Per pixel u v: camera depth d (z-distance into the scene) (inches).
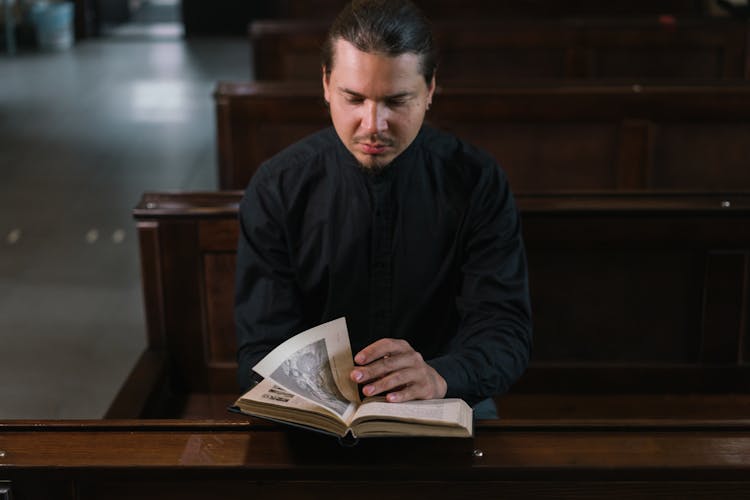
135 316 172.9
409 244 76.1
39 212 227.6
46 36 446.0
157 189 246.8
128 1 536.1
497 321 73.8
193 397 114.4
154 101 346.3
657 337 115.0
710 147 170.7
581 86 167.9
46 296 180.9
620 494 62.4
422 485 62.4
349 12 65.0
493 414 82.5
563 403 115.4
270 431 64.8
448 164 75.9
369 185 75.0
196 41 473.7
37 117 322.3
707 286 112.6
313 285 78.4
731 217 109.7
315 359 65.6
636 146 170.6
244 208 77.5
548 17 309.4
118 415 97.0
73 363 155.8
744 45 229.1
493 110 169.0
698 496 62.4
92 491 62.8
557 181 173.5
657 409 114.1
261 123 169.2
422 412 61.9
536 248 111.3
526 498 62.6
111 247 206.4
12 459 62.0
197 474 61.7
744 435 64.6
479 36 232.8
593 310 114.2
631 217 109.7
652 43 231.1
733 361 115.6
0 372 152.3
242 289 78.4
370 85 63.8
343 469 61.4
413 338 78.9
